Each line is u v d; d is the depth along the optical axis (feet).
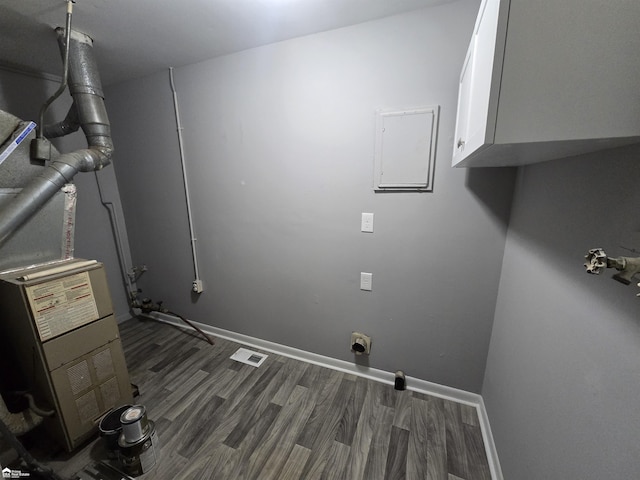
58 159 4.51
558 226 2.75
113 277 8.38
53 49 5.28
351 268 5.66
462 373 5.24
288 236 6.12
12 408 4.22
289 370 6.25
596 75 1.53
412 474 3.96
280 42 5.16
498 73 1.67
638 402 1.59
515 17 1.58
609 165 2.01
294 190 5.78
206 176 6.70
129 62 5.98
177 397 5.47
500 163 3.50
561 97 1.60
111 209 8.11
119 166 7.91
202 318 7.97
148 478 3.94
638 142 1.69
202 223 7.13
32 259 4.49
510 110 1.70
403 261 5.21
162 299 8.56
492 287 4.72
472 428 4.71
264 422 4.85
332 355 6.33
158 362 6.59
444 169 4.58
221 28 4.67
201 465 4.12
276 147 5.72
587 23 1.49
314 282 6.11
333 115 5.08
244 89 5.70
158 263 8.25
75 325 4.31
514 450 3.35
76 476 4.00
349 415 4.99
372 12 4.26
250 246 6.63
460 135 3.51
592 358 2.07
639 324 1.63
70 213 4.79
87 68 4.91
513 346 3.72
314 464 4.12
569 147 1.97
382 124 4.71
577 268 2.36
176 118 6.59
